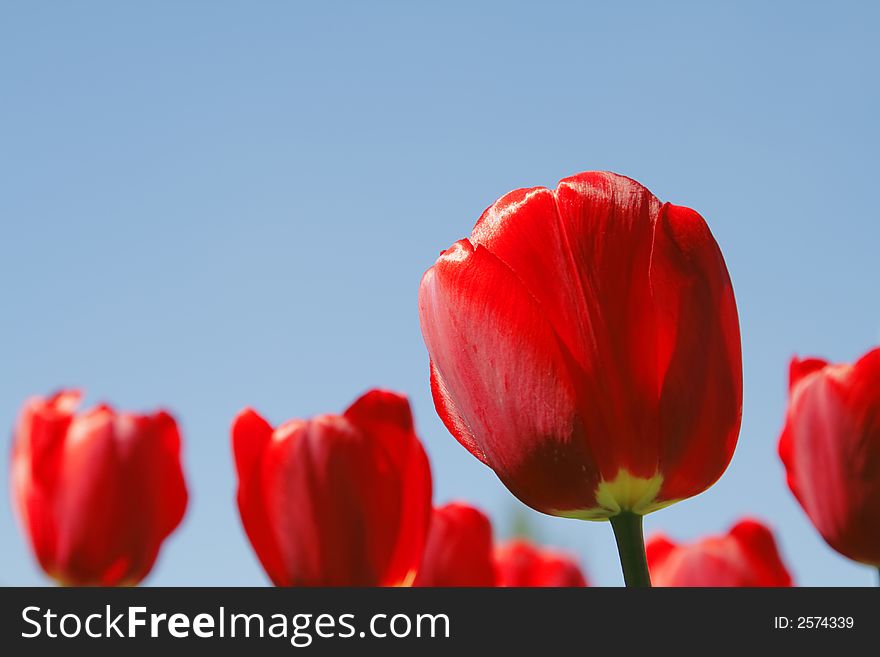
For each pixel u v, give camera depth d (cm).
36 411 96
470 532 91
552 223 75
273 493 84
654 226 75
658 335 75
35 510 96
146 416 97
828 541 81
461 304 75
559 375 75
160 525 97
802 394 81
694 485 75
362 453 84
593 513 75
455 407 77
